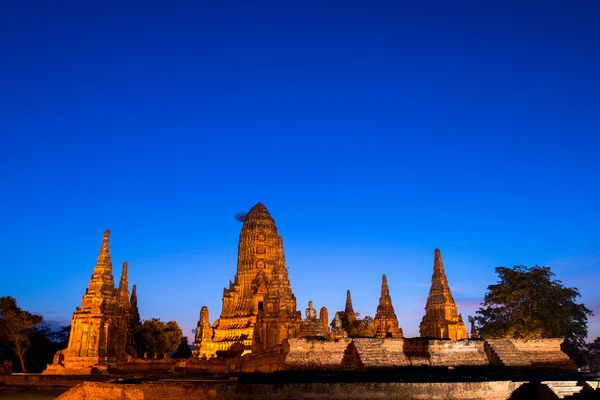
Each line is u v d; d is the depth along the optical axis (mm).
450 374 56438
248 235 135875
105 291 89812
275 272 102875
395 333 111375
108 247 92562
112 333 89500
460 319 98000
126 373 83938
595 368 107188
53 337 137875
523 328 88750
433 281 100312
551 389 45031
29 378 71375
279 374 56000
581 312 95000
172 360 88562
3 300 105562
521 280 90375
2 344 114500
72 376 72125
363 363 59094
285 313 98562
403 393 43281
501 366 64688
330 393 42781
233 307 132250
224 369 81312
